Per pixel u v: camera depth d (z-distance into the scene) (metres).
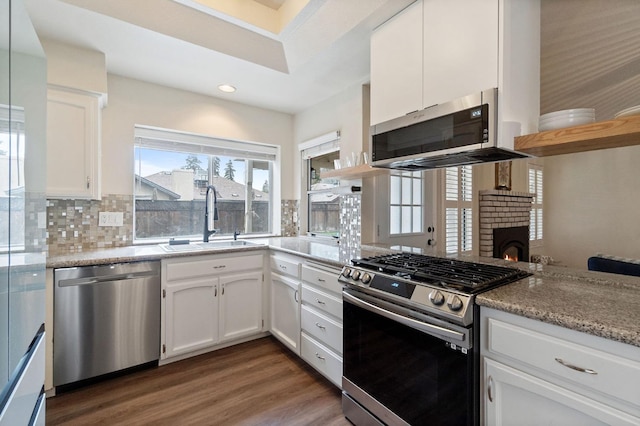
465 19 1.43
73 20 1.81
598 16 1.62
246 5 2.00
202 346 2.38
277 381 2.06
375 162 1.81
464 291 1.19
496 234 3.38
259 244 2.78
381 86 1.86
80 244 2.39
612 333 0.80
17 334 1.02
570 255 4.71
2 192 0.91
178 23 1.95
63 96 2.06
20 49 1.06
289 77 2.58
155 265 2.18
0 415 0.85
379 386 1.51
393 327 1.44
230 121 3.15
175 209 2.98
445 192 3.01
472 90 1.40
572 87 2.12
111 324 2.03
